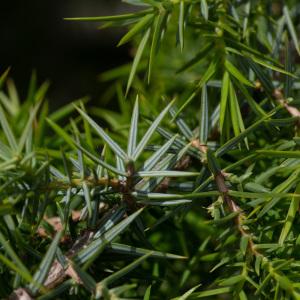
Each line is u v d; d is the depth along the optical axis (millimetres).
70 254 324
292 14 417
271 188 355
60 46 1447
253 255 332
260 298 330
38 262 328
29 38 1437
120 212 330
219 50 357
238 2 376
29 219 332
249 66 364
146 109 417
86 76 1425
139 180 330
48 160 321
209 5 366
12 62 1414
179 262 381
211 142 356
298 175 333
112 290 316
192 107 407
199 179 342
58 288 317
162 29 352
